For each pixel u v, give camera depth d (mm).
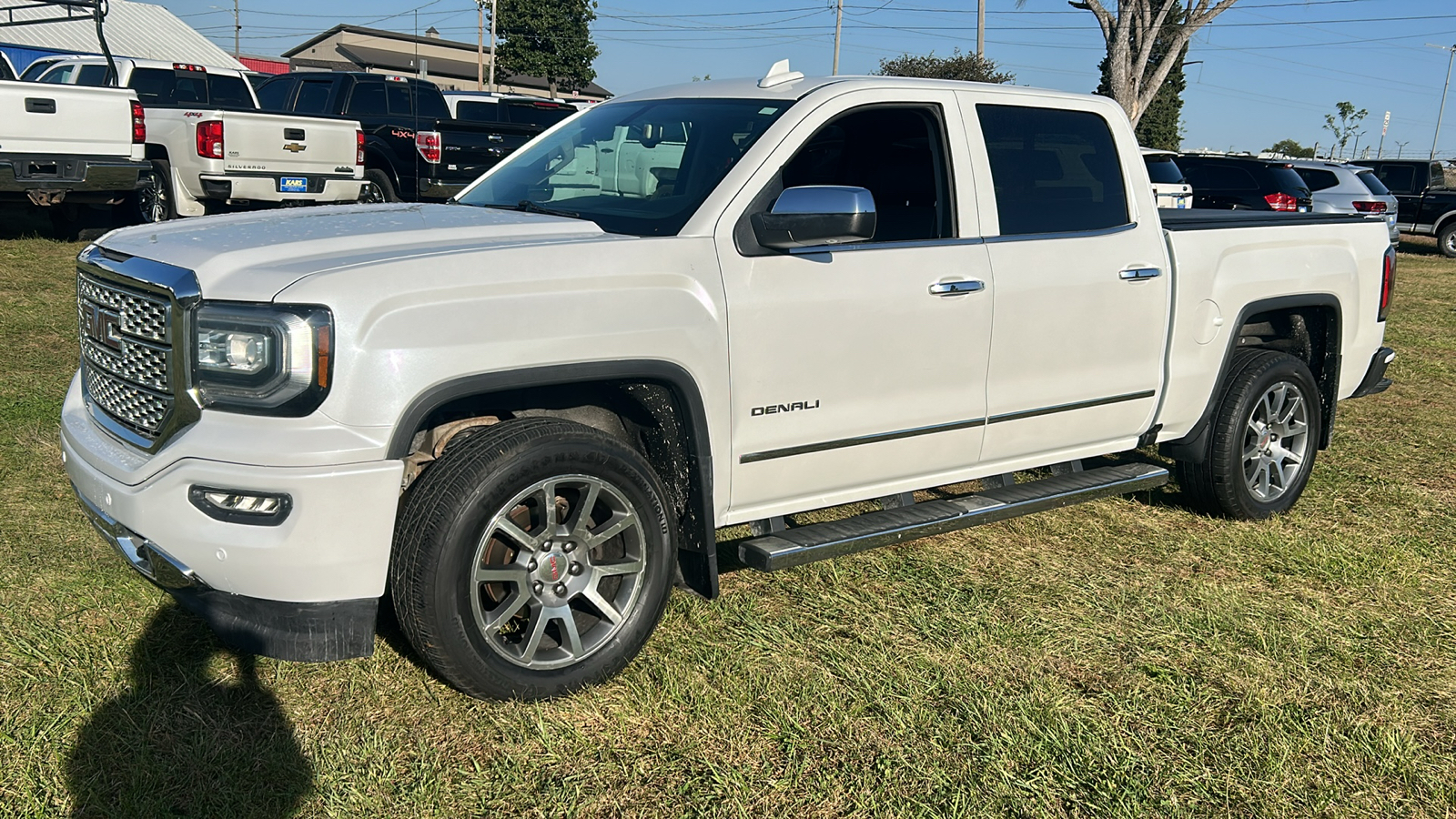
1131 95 28219
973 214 3986
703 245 3375
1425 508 5445
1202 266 4691
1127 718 3293
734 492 3551
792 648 3600
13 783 2697
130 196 11766
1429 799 2971
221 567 2816
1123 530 4957
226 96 14133
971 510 4035
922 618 3873
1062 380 4301
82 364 3635
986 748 3086
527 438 3016
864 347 3689
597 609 3256
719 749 3025
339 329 2768
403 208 3775
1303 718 3336
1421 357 9766
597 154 4020
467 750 2947
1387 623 4047
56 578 3805
